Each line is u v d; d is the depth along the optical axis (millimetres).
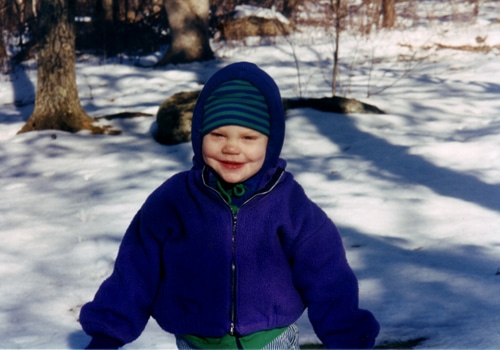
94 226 7582
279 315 2568
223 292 2555
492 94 12695
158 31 23516
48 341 4695
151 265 2613
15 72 19609
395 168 8867
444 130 10516
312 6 27094
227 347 2598
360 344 2461
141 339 4469
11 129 13000
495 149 9062
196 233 2566
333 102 11508
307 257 2535
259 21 22984
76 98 12438
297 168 9211
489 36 19531
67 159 10758
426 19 25078
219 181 2594
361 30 21953
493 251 5871
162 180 9391
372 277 5488
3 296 5688
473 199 7500
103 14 22453
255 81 2527
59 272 6250
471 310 4703
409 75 15438
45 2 12344
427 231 6672
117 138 11703
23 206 8633
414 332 4449
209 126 2514
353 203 7707
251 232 2539
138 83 17422
